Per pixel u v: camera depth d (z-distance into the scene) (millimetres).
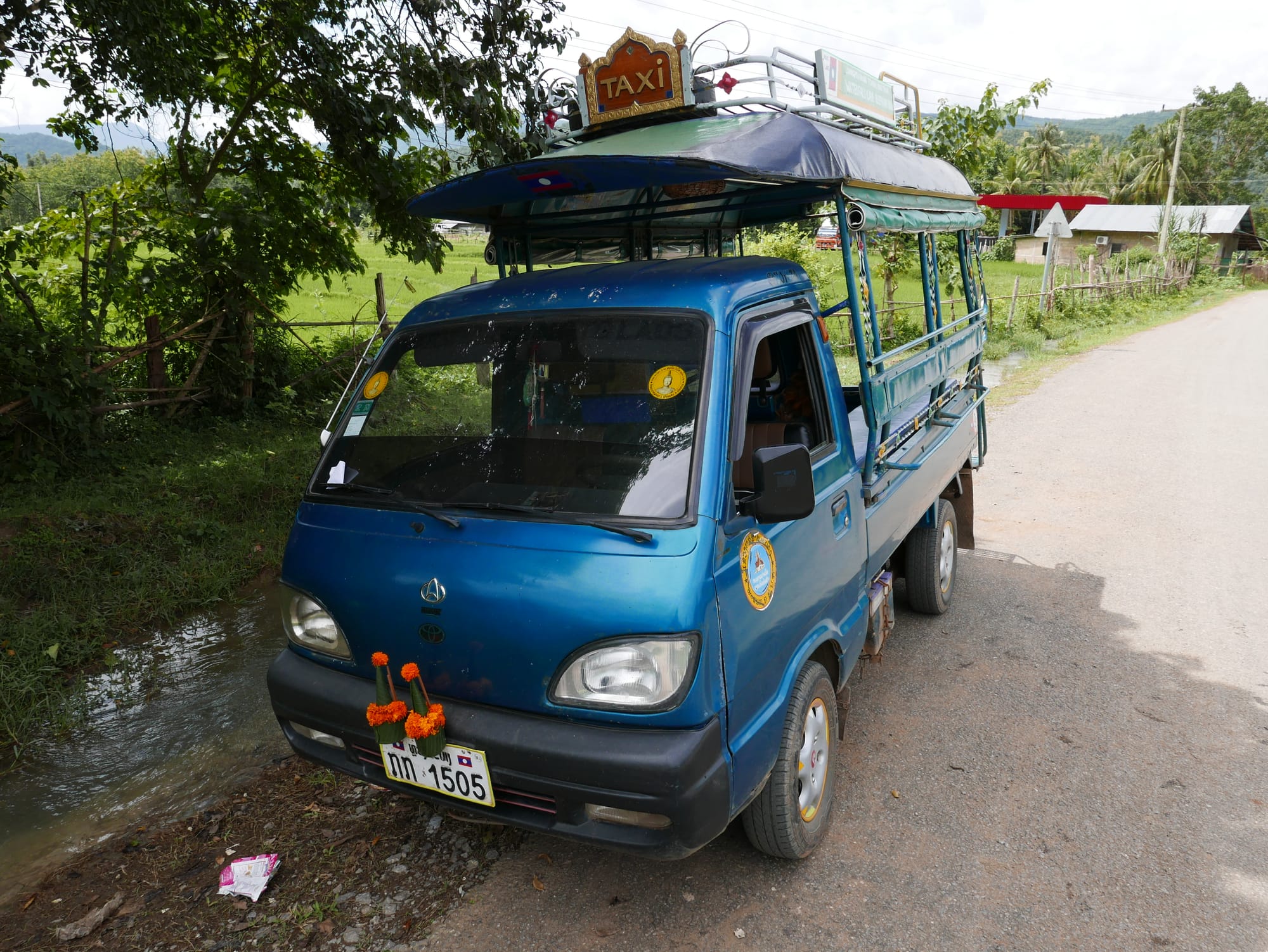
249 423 9906
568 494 2627
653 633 2309
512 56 8281
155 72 7379
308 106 8695
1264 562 6094
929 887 2939
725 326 2797
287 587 2934
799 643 2945
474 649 2486
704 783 2324
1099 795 3463
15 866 3273
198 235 9148
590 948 2686
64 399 7605
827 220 5203
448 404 3053
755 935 2729
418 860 3139
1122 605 5461
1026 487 8250
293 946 2730
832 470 3361
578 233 4852
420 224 9281
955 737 3947
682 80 3867
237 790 3730
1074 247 49094
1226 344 20094
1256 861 3043
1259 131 74062
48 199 9703
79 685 4723
